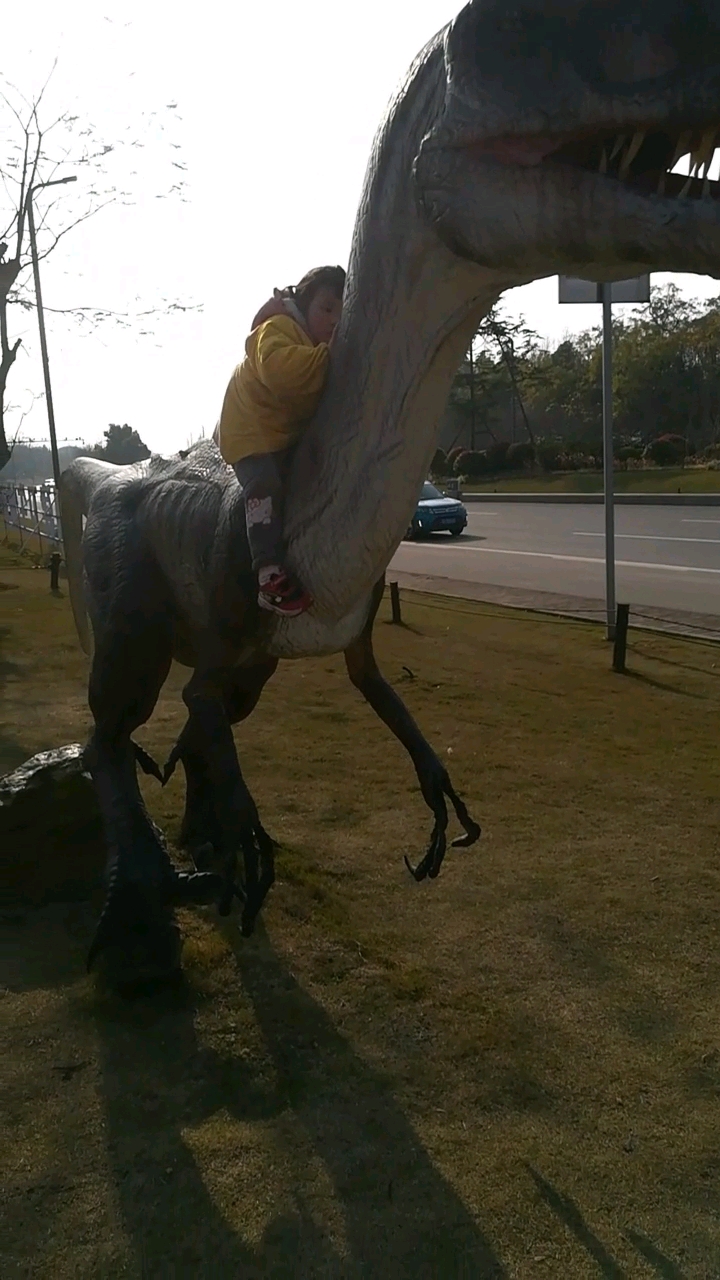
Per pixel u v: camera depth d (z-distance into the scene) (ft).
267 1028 8.88
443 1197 6.91
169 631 9.24
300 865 12.32
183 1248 6.42
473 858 12.80
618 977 9.93
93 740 9.78
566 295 26.94
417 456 6.58
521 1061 8.50
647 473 115.24
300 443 7.11
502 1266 6.34
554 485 112.78
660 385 159.33
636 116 4.82
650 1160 7.32
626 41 4.79
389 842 13.24
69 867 11.27
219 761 7.68
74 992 9.37
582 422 176.65
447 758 16.92
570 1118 7.80
